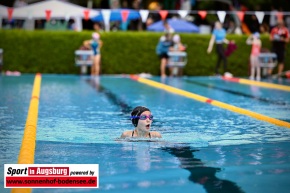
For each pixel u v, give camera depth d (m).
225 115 26.06
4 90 36.25
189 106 29.45
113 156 16.80
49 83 42.59
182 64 52.16
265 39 54.75
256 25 63.19
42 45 52.91
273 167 15.49
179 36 53.50
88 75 52.81
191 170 15.12
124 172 14.90
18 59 52.88
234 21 64.00
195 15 65.50
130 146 18.31
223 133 21.09
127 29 63.31
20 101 30.42
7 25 63.16
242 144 18.86
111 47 53.19
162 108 28.45
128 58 53.44
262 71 54.50
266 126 22.81
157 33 53.53
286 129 22.06
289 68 54.38
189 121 24.06
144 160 16.30
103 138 19.78
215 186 13.59
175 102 31.25
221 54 51.69
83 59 52.22
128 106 29.20
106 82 44.78
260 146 18.52
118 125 22.88
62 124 23.05
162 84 42.97
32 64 53.03
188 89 39.12
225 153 17.34
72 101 31.06
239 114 26.41
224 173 14.80
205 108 28.66
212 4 64.81
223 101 31.84
